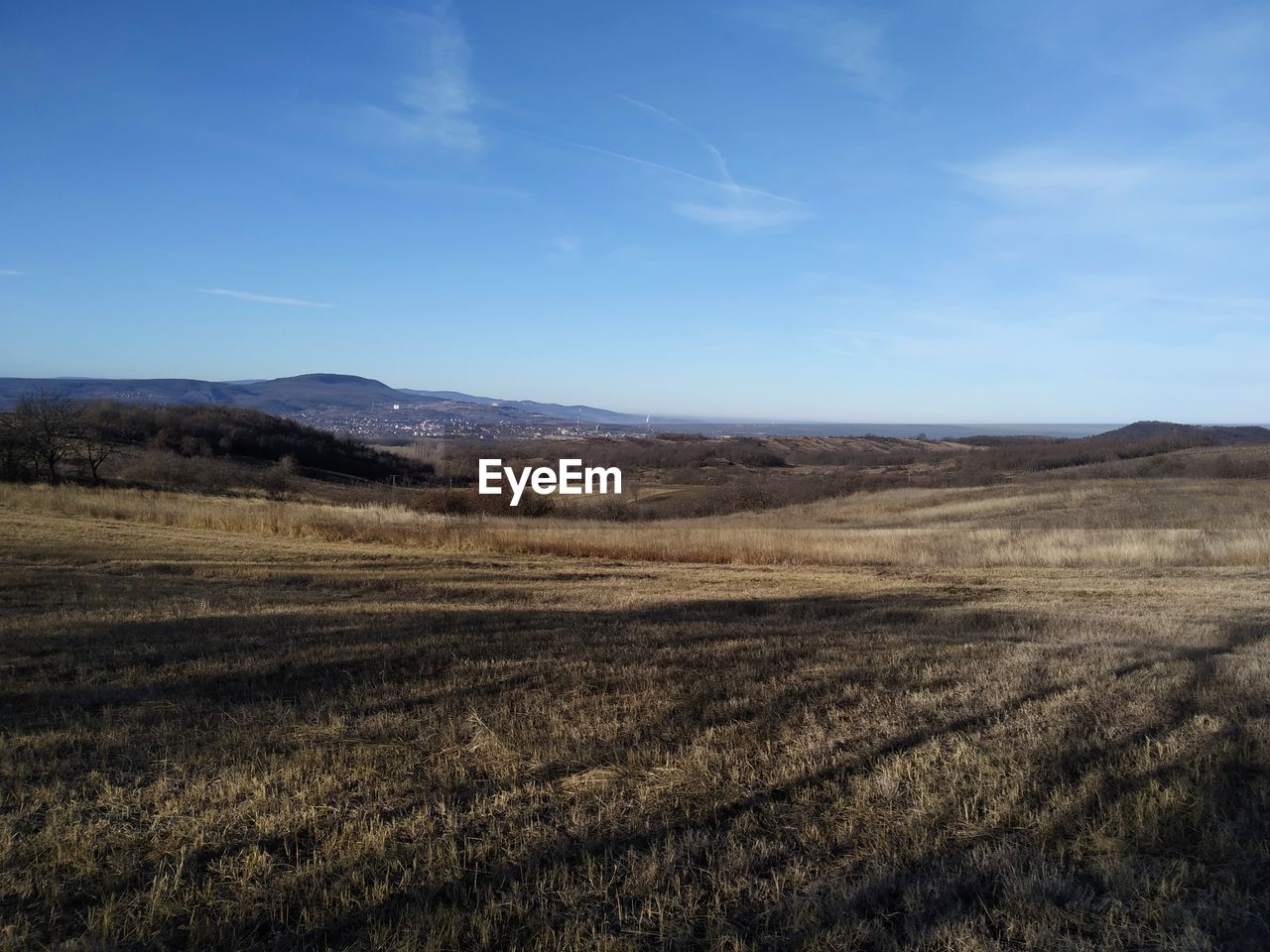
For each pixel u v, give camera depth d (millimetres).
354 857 4012
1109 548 21281
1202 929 3547
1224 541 21484
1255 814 4625
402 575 16875
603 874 3928
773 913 3641
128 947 3305
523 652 8570
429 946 3275
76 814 4449
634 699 6805
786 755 5512
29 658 7859
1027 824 4551
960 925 3496
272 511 28438
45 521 24703
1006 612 12781
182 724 5957
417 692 6922
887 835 4375
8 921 3477
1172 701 6914
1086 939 3486
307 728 5914
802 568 20453
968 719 6383
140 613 10664
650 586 16266
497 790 4910
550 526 29406
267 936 3449
